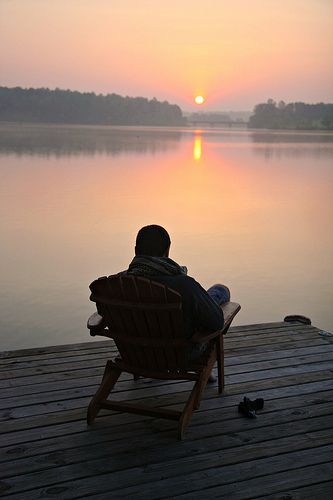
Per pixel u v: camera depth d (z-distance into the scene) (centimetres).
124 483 250
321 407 328
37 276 1329
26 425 299
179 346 278
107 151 9188
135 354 294
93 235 1819
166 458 270
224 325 295
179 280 274
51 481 251
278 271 1417
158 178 4203
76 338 963
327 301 1177
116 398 337
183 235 1859
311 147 13225
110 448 278
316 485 252
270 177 4588
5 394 336
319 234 1970
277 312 1102
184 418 287
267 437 291
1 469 259
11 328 1007
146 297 268
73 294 1203
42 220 2092
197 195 3078
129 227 1969
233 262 1493
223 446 282
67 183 3625
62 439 286
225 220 2216
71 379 360
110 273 1356
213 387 354
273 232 1983
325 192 3438
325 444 286
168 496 242
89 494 242
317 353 417
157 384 357
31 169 4850
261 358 404
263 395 343
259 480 254
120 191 3180
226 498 242
